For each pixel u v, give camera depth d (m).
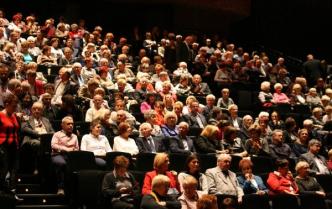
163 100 11.55
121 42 16.22
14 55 12.13
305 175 9.27
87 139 8.94
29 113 9.55
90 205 7.78
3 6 19.14
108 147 9.05
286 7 20.19
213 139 9.80
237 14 20.61
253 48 20.73
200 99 12.98
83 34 15.75
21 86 9.59
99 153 8.89
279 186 8.84
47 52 13.18
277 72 16.38
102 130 9.50
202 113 11.70
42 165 8.70
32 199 8.05
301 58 19.86
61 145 8.68
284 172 9.01
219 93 14.69
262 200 8.17
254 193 8.54
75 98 10.60
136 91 11.95
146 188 7.63
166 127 10.16
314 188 9.22
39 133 9.09
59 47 14.69
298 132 11.64
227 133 10.08
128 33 20.28
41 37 14.54
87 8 19.94
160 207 6.78
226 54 16.34
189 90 13.28
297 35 19.95
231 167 9.34
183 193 7.41
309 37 19.69
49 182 8.56
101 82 12.24
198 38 20.38
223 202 7.08
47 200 8.12
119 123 9.58
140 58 15.21
